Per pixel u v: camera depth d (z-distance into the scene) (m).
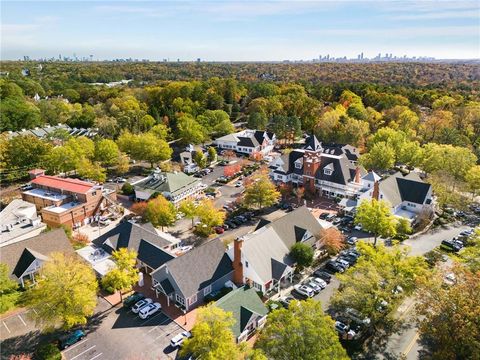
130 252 52.94
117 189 96.38
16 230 66.62
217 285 53.25
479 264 46.94
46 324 42.94
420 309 40.12
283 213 80.31
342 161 91.06
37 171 89.19
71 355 41.12
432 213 77.56
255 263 52.66
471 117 126.25
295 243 59.50
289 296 51.81
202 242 67.62
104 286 50.69
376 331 45.44
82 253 60.06
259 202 79.75
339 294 44.50
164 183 86.44
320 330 33.78
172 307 49.75
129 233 61.03
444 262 59.53
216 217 69.81
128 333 44.69
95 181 97.75
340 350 33.56
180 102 165.12
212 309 38.38
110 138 134.12
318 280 54.38
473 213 81.25
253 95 193.88
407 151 102.94
